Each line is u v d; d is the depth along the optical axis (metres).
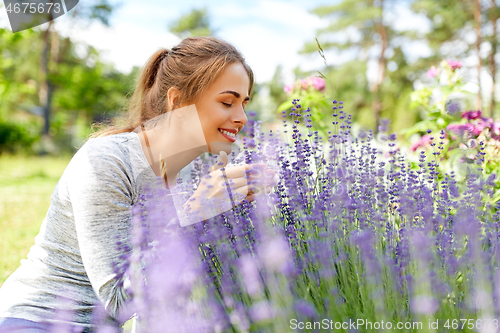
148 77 1.64
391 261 1.23
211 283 1.19
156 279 1.03
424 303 0.93
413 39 22.91
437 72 3.06
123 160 1.35
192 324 1.04
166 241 1.16
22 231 4.66
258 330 1.02
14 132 16.50
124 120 1.66
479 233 1.31
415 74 23.52
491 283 1.11
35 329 1.29
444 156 2.56
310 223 1.40
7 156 15.60
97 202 1.25
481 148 1.96
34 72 19.19
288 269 0.98
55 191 1.39
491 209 1.62
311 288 1.16
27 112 23.64
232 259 1.20
